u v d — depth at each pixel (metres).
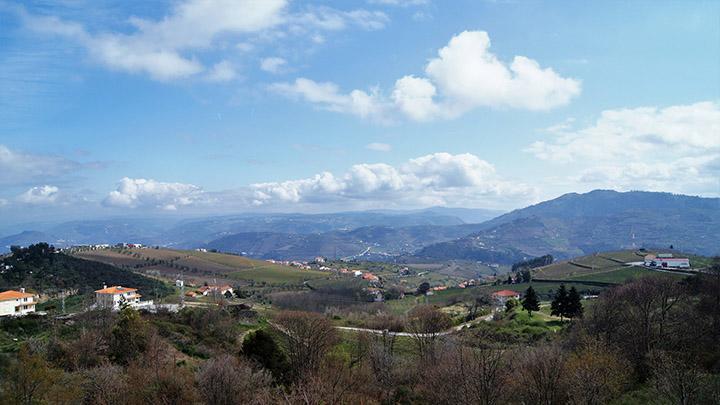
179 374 53.66
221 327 89.62
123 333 64.94
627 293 78.31
